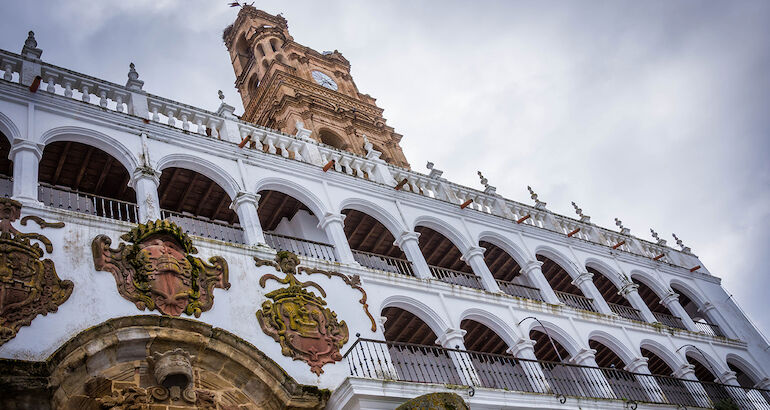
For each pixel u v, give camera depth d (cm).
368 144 2711
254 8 4959
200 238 1784
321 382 1680
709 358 2914
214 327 1588
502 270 2866
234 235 2258
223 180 2075
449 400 1556
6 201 1552
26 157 1712
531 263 2678
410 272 2520
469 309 2245
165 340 1527
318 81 4316
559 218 3130
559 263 2895
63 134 1850
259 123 4022
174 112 2188
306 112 3778
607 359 2992
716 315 3300
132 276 1591
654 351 2777
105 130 1934
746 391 2866
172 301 1590
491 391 1861
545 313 2458
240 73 4756
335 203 2264
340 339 1805
